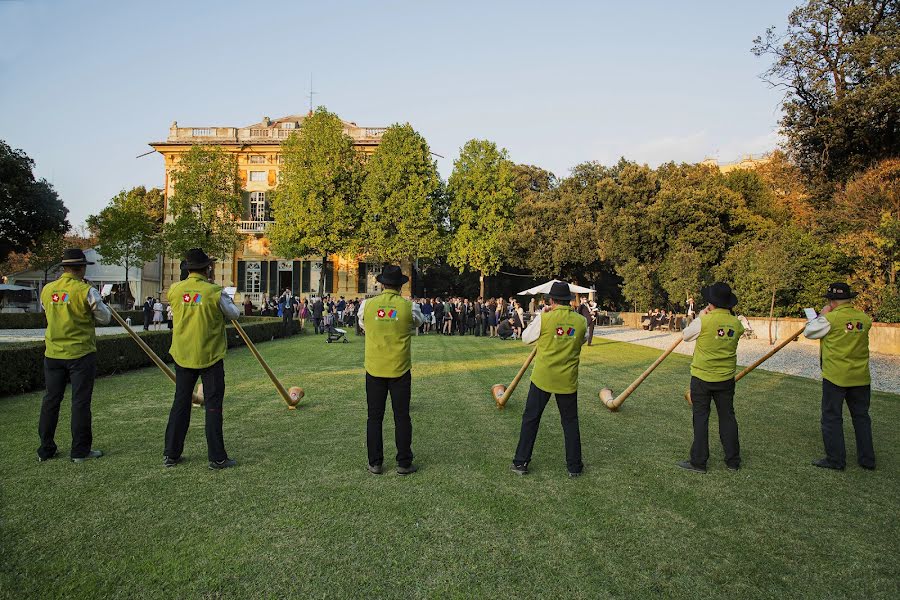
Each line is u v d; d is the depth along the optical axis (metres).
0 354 7.90
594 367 12.58
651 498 4.35
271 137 39.25
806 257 20.94
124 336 10.87
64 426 6.29
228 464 4.94
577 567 3.28
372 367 4.74
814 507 4.24
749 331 22.05
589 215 38.75
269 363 12.55
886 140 25.05
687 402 8.16
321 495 4.28
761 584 3.15
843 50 24.48
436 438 5.99
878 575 3.27
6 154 33.38
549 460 5.27
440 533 3.66
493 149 34.22
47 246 34.66
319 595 2.95
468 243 33.31
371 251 33.62
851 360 5.19
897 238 16.92
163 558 3.30
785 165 32.50
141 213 34.44
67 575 3.11
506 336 21.06
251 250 38.66
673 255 30.00
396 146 32.72
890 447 6.00
